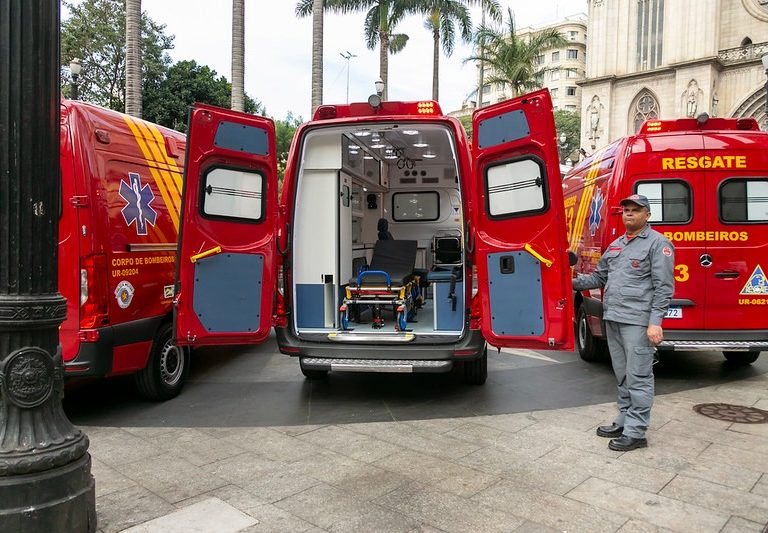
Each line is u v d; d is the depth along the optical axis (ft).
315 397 19.74
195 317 17.17
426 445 15.01
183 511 11.39
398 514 11.27
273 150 18.24
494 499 11.86
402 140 25.76
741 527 10.68
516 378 22.17
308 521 11.00
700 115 21.38
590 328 24.09
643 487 12.36
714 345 20.39
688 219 20.99
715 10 137.18
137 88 52.90
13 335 9.40
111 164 17.34
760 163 20.92
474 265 17.49
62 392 10.13
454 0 73.72
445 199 32.09
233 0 57.31
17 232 9.34
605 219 22.33
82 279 15.93
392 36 81.61
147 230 18.88
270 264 18.11
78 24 84.23
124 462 13.97
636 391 14.53
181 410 18.34
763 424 16.42
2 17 9.32
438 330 19.08
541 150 15.66
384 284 19.94
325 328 19.77
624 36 152.97
